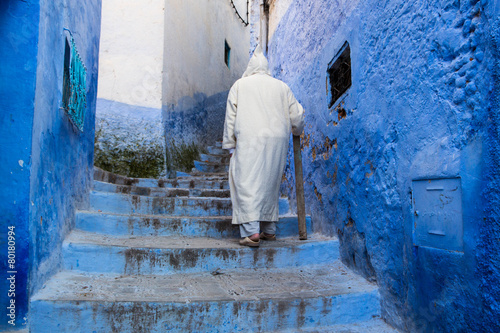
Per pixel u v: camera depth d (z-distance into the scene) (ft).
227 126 9.10
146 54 17.57
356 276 7.57
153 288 6.44
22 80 5.23
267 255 8.11
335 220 8.87
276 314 6.07
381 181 6.58
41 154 5.68
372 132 6.96
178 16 19.80
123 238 8.52
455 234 4.58
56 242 6.61
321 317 6.27
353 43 7.98
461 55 4.60
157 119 17.31
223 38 28.17
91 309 5.43
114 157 15.74
